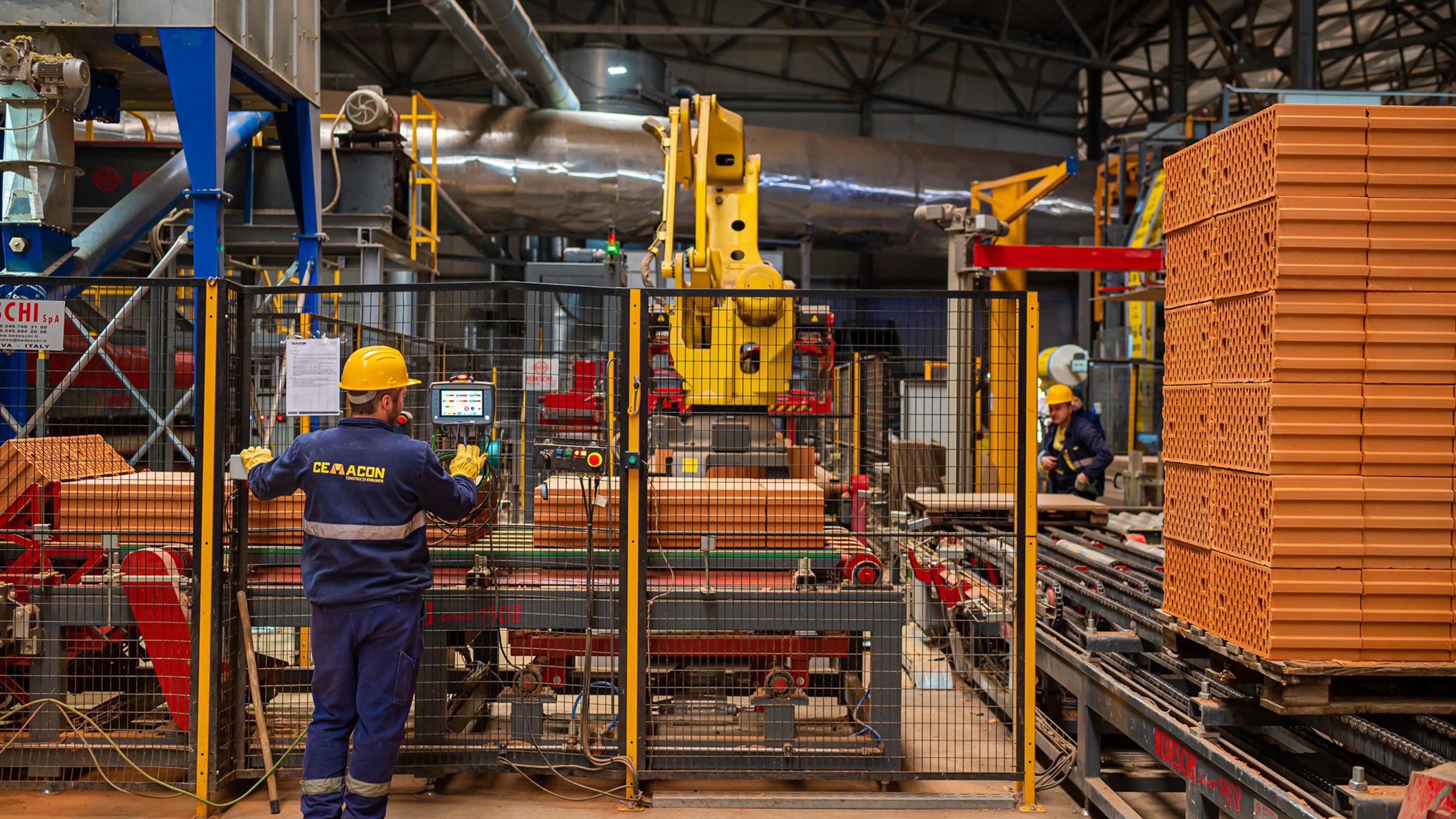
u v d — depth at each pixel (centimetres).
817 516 404
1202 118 1166
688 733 418
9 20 447
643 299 383
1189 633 337
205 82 452
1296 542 282
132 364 565
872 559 400
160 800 393
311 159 586
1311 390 283
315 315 436
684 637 402
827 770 390
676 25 1702
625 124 1180
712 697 433
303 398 388
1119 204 1240
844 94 1780
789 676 397
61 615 384
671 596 391
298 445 342
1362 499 282
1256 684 319
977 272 702
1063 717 470
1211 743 299
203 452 376
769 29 1545
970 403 654
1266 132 289
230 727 391
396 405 353
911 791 405
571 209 1164
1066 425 704
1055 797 405
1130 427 1156
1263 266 291
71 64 441
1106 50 1741
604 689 433
